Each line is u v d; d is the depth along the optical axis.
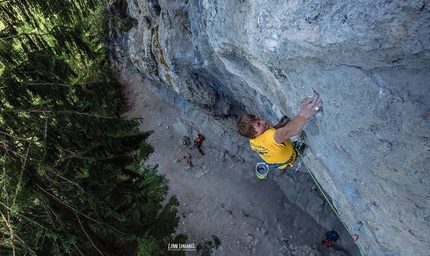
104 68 19.58
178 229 14.74
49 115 6.66
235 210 14.58
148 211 15.58
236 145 15.84
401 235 3.68
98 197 7.87
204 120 16.83
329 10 2.59
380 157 3.08
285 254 12.87
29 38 6.14
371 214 4.02
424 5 1.97
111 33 17.59
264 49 3.60
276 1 3.09
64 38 6.50
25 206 6.43
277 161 3.91
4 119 6.32
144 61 13.54
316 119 3.66
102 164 7.95
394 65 2.47
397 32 2.19
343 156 3.67
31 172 6.62
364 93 2.82
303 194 13.80
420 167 2.77
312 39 2.81
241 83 7.88
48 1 6.06
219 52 5.32
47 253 6.80
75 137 7.32
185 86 11.26
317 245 12.86
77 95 7.18
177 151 17.45
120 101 20.00
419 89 2.43
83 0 6.65
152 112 19.41
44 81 6.57
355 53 2.60
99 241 8.27
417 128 2.56
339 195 4.91
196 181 16.09
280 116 6.25
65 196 7.30
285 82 3.96
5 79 5.99
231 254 13.39
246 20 3.78
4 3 5.80
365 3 2.30
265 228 13.70
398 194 3.26
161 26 10.51
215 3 4.61
